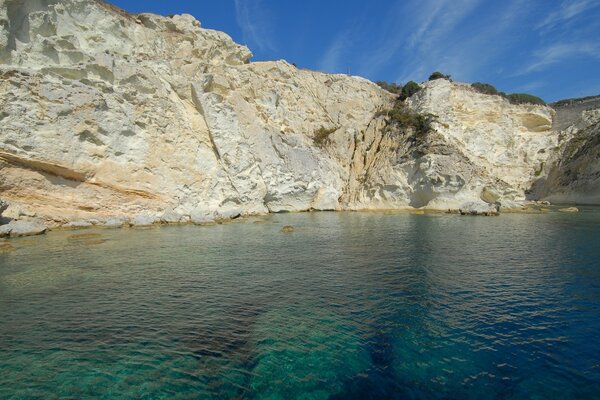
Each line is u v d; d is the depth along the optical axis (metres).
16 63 23.86
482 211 34.75
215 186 31.91
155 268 13.81
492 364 7.00
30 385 6.19
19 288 11.16
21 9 24.45
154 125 28.98
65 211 24.28
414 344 7.80
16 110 22.42
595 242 19.12
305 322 8.93
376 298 10.57
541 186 57.31
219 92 35.34
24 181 22.95
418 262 14.88
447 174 39.25
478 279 12.42
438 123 46.44
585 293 10.88
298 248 17.83
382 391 6.23
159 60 31.84
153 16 34.19
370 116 51.47
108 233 21.94
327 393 6.18
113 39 29.94
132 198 27.12
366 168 45.84
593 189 50.91
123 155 26.95
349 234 22.36
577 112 60.31
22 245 17.64
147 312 9.45
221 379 6.54
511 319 9.02
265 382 6.48
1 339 7.81
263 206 36.38
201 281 12.17
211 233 22.53
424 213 37.12
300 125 46.56
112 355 7.25
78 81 25.31
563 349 7.52
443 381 6.48
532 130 60.66
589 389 6.19
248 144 35.72
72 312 9.36
